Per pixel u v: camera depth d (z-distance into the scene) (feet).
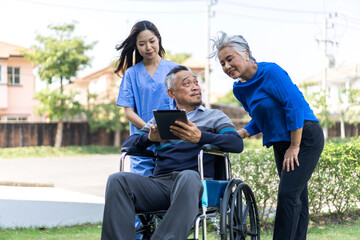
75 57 75.10
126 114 13.03
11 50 83.25
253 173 15.26
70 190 32.86
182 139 9.66
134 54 13.33
